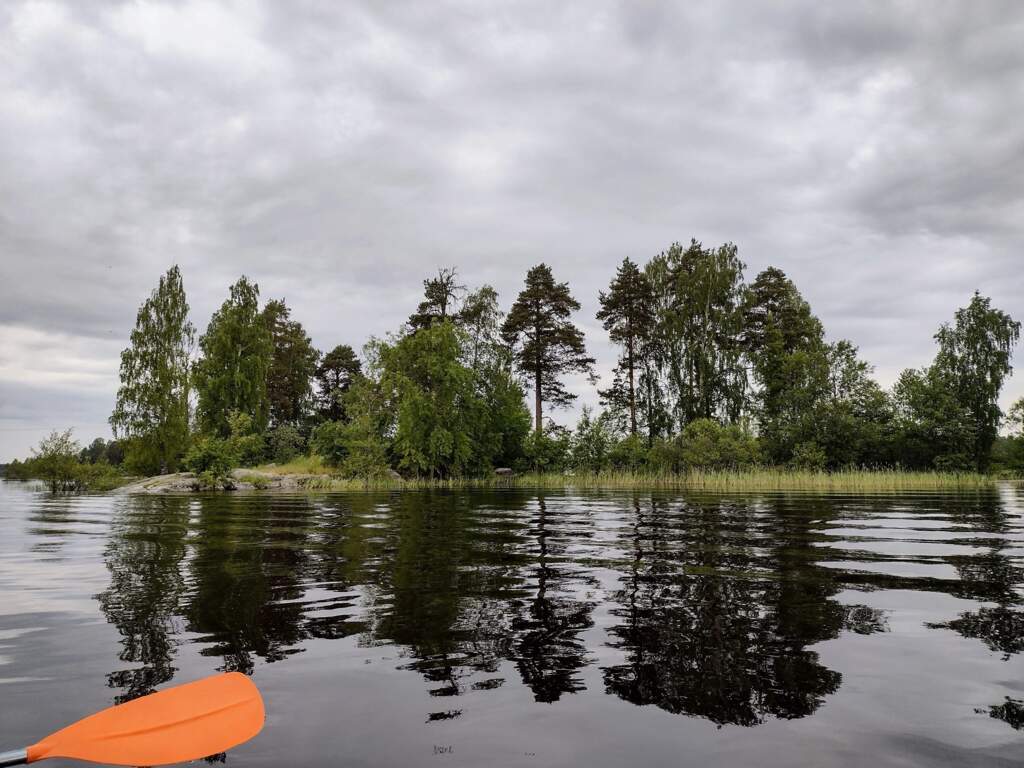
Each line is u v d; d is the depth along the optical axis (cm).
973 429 3847
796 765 192
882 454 3828
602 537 779
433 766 192
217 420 4269
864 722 226
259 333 4556
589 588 461
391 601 421
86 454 3002
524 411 4028
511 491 2316
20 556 639
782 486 2750
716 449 3331
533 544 714
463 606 406
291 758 198
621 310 4569
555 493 2102
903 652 308
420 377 3491
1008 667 286
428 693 256
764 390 4594
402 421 3319
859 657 299
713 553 634
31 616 385
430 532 850
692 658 299
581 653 308
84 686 266
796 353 4359
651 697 250
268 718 231
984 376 4541
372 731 219
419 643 326
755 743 208
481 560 596
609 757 198
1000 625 357
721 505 1405
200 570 548
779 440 3938
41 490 2786
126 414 4128
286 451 4478
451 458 3500
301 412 5816
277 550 677
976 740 210
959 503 1478
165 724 220
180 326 4338
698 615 380
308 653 309
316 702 246
